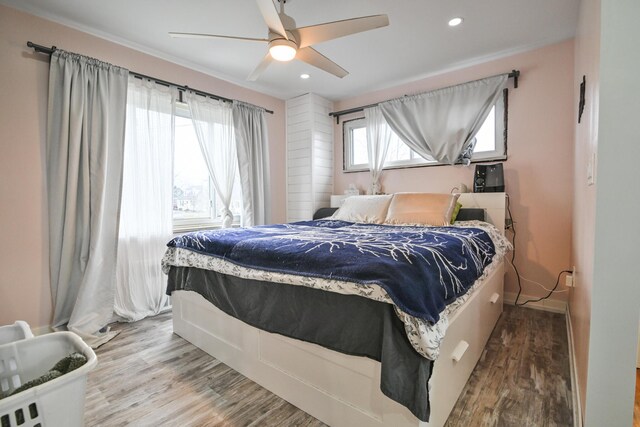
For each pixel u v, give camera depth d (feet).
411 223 8.93
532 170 9.12
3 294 6.83
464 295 4.67
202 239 6.52
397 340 3.52
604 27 3.16
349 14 7.38
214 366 6.01
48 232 7.36
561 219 8.71
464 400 4.85
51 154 7.31
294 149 13.41
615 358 3.31
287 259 4.69
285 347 4.86
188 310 7.05
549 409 4.66
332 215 11.85
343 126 13.52
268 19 5.51
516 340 6.90
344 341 3.99
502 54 9.39
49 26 7.34
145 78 8.88
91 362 3.26
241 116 11.39
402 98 11.28
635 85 3.07
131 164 8.65
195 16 7.47
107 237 8.02
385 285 3.50
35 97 7.15
